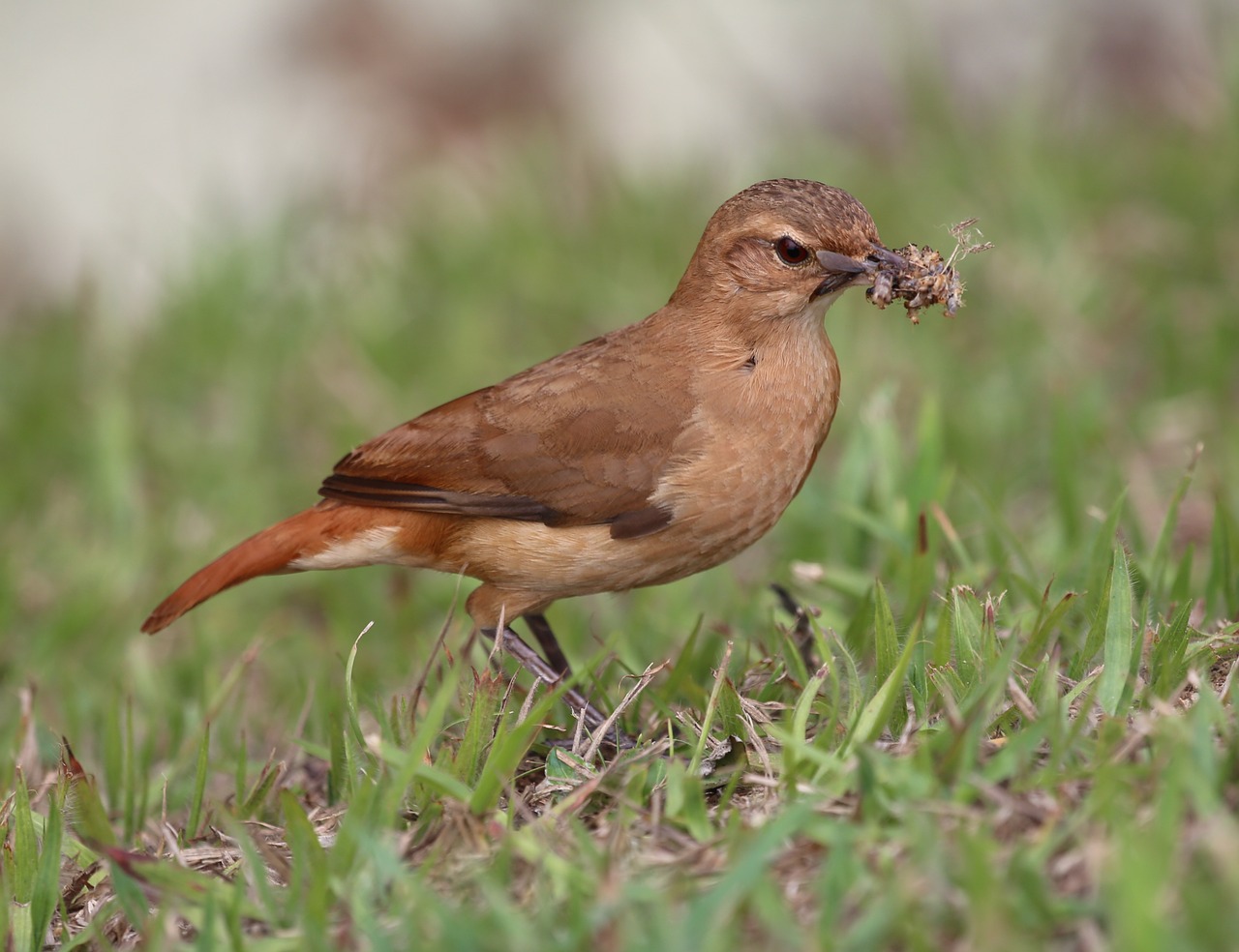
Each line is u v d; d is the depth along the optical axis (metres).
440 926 6.00
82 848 7.96
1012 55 20.08
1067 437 11.34
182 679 11.67
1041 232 15.38
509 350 16.11
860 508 11.30
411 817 7.46
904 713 7.66
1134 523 10.30
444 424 9.21
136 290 19.09
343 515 9.33
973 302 15.13
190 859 7.54
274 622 12.73
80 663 12.16
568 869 6.29
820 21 21.06
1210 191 15.73
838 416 13.85
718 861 6.38
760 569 12.35
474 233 17.97
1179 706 7.20
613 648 8.93
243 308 17.09
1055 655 7.97
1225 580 8.91
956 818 6.21
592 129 20.84
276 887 7.04
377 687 10.24
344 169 20.86
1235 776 6.24
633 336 9.32
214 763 9.82
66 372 16.64
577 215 18.44
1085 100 19.56
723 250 9.02
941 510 9.70
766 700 8.29
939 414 11.86
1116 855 5.65
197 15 22.70
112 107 22.14
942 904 5.70
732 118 20.75
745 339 9.00
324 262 18.36
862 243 8.88
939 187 16.91
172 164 21.48
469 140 21.30
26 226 21.33
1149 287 14.87
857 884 5.89
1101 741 6.66
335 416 15.19
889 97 20.09
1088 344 14.32
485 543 9.16
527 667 9.28
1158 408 13.12
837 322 14.73
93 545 13.68
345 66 22.02
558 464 8.92
